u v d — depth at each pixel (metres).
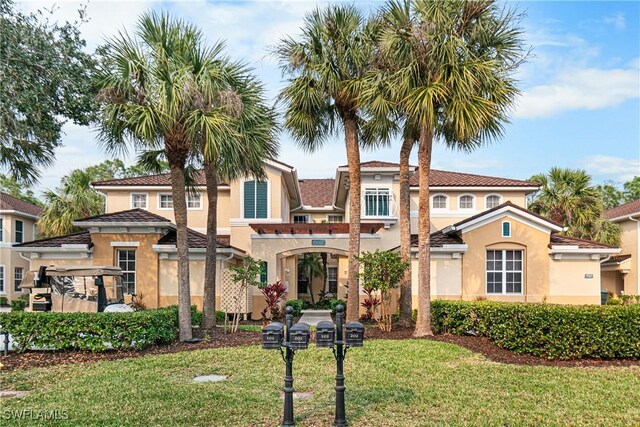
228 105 12.86
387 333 15.14
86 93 14.16
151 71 12.65
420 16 13.74
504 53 14.23
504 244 20.00
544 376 9.83
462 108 12.80
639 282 29.80
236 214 24.30
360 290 20.62
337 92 15.59
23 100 12.79
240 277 16.09
